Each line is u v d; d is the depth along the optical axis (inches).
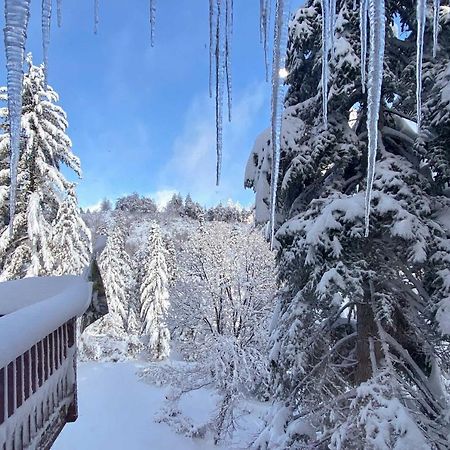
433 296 262.8
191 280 777.6
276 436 328.8
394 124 347.3
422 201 272.5
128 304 1582.2
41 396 143.6
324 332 339.6
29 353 130.9
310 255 279.1
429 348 289.9
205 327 744.3
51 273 583.8
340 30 291.0
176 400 699.4
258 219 331.6
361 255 280.5
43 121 605.9
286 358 321.7
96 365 1032.8
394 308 301.9
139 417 740.7
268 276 731.4
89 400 822.5
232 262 748.6
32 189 594.2
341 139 309.3
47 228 603.2
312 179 347.6
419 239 253.4
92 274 215.8
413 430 234.4
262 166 318.7
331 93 288.0
